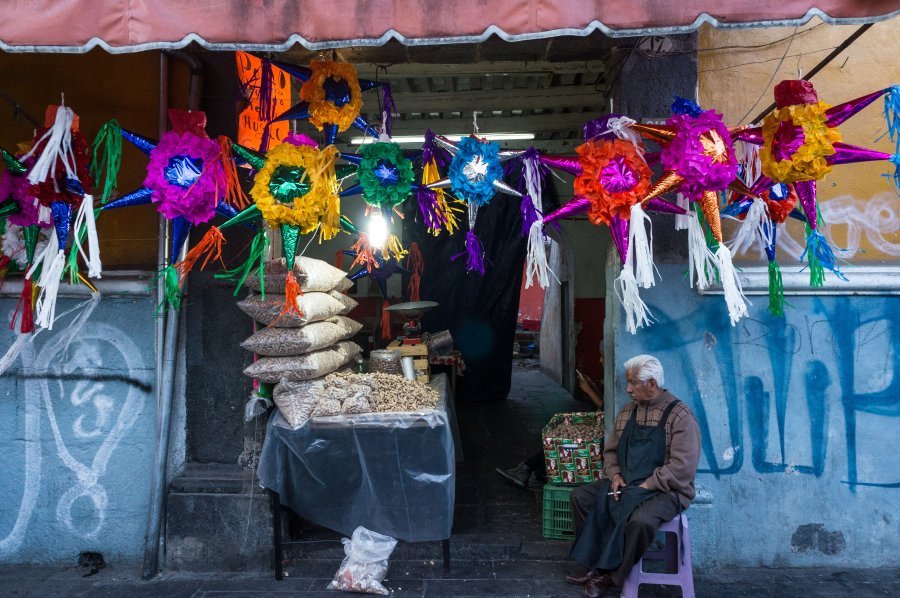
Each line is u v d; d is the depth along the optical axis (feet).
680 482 10.76
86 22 7.70
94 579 12.45
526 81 22.43
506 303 31.73
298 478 12.35
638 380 11.30
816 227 9.02
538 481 17.98
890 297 12.60
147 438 12.91
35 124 12.98
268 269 11.89
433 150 9.47
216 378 12.93
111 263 12.94
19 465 13.00
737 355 12.69
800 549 12.71
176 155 8.61
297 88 16.39
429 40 7.64
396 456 11.96
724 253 8.61
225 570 12.76
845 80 12.71
